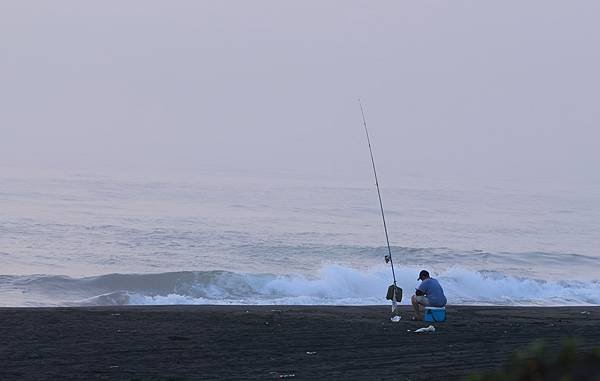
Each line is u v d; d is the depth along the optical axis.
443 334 58.25
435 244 184.25
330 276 114.56
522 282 120.44
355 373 39.34
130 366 42.38
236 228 188.50
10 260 137.50
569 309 89.06
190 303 100.75
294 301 104.00
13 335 54.78
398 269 120.88
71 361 44.06
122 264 138.25
